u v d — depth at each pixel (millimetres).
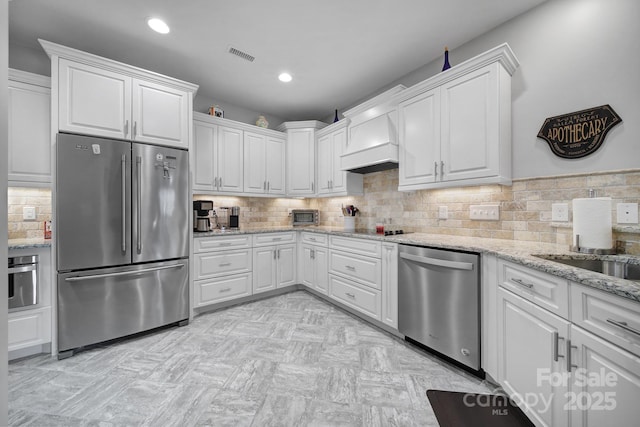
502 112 1880
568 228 1756
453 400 1491
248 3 1902
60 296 1950
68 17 2027
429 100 2240
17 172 2072
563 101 1797
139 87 2318
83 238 2035
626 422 851
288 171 3799
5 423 676
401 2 1903
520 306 1350
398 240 2170
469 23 2113
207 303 2779
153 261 2359
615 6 1610
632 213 1512
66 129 2014
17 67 2344
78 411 1402
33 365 1837
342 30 2193
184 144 2562
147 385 1618
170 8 1942
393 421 1341
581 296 1020
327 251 3051
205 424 1319
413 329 2045
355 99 3500
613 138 1604
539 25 1911
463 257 1719
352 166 2863
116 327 2158
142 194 2283
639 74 1529
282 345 2109
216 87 3168
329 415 1379
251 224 3803
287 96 3412
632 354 842
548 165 1857
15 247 1865
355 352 2000
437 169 2174
